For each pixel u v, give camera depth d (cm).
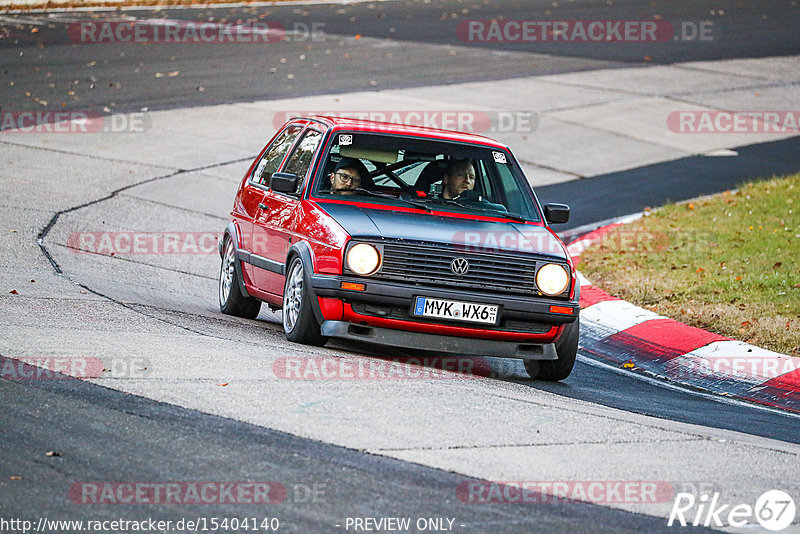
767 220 5538
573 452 2167
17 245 4238
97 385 2327
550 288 2978
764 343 3547
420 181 3262
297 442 2056
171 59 9681
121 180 5881
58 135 6775
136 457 1911
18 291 3344
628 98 9188
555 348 3052
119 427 2062
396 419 2264
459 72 9844
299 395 2377
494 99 8794
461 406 2433
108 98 7950
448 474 1956
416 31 12088
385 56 10444
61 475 1806
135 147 6650
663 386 3219
